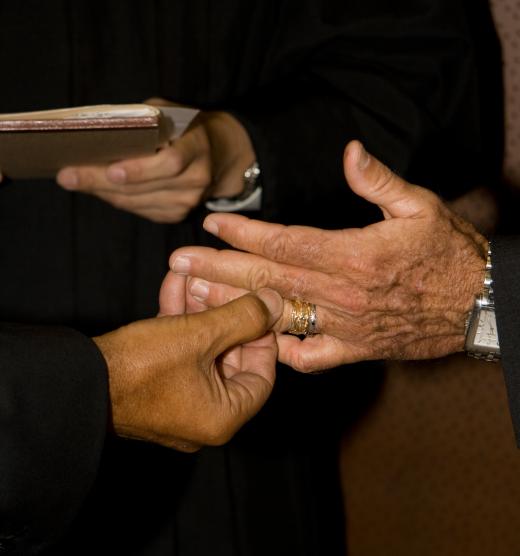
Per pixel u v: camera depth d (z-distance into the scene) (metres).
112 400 1.04
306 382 1.73
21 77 1.48
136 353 1.05
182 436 1.12
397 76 1.64
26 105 1.49
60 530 1.03
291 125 1.54
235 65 1.62
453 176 1.69
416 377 2.32
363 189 1.18
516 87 2.11
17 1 1.45
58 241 1.52
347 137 1.58
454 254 1.24
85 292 1.54
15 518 0.97
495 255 1.21
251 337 1.15
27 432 0.95
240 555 1.61
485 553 2.37
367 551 2.44
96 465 1.01
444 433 2.34
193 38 1.56
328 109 1.58
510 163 2.16
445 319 1.29
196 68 1.58
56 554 1.49
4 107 1.49
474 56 1.66
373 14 1.62
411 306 1.26
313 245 1.22
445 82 1.65
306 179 1.55
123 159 1.32
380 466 2.40
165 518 1.57
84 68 1.49
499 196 2.17
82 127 1.13
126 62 1.52
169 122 1.29
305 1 1.63
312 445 1.74
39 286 1.53
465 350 1.33
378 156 1.59
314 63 1.69
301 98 1.60
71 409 0.98
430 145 1.62
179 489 1.58
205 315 1.11
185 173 1.40
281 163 1.52
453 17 1.63
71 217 1.51
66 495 1.00
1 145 1.16
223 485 1.59
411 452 2.37
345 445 2.40
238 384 1.18
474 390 2.30
